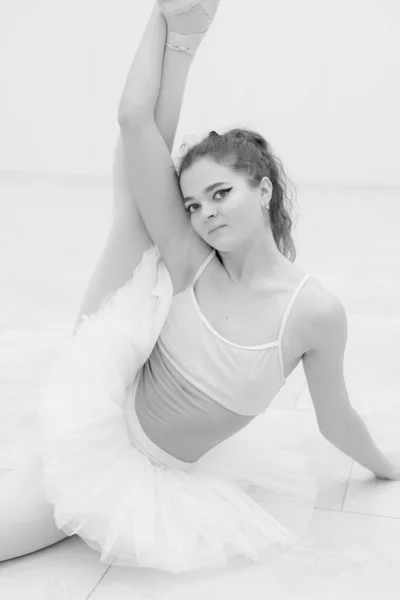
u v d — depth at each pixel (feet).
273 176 7.63
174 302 7.57
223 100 34.78
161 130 7.39
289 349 7.36
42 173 37.32
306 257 20.42
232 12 33.91
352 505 8.15
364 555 7.22
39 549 7.24
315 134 34.63
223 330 7.35
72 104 36.50
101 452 7.02
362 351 13.03
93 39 35.45
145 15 34.78
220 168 7.06
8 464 8.63
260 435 8.85
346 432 8.09
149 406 7.51
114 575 6.89
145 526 6.79
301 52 33.81
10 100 37.04
